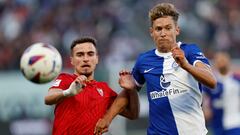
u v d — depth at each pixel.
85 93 23.69
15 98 48.81
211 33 68.44
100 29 64.62
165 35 22.19
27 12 66.75
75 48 23.98
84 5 67.31
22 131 48.66
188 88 22.28
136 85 23.72
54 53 25.02
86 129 23.42
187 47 22.50
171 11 22.27
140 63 23.25
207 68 21.66
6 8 66.69
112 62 59.62
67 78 23.69
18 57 58.09
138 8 69.00
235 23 70.44
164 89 22.50
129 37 64.56
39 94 48.78
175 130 22.34
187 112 22.30
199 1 72.06
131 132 48.38
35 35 62.28
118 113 23.84
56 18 64.94
